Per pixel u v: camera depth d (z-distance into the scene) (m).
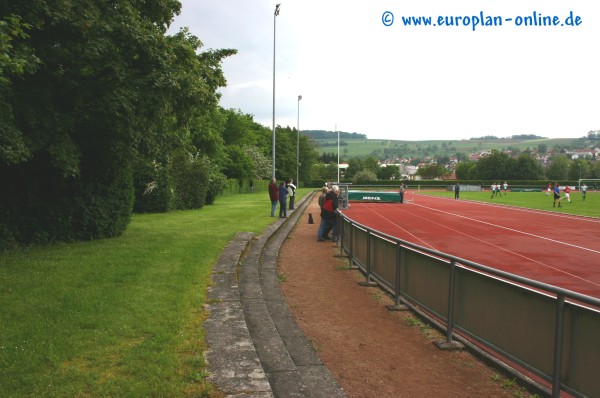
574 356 3.94
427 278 6.75
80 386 3.90
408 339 6.19
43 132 9.88
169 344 4.92
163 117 12.57
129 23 10.86
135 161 13.47
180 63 12.52
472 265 5.44
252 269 10.25
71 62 10.22
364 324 6.86
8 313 5.90
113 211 13.44
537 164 132.50
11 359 4.41
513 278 4.70
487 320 5.20
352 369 5.10
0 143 8.61
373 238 9.47
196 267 9.16
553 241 17.97
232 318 5.94
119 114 10.62
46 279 7.79
